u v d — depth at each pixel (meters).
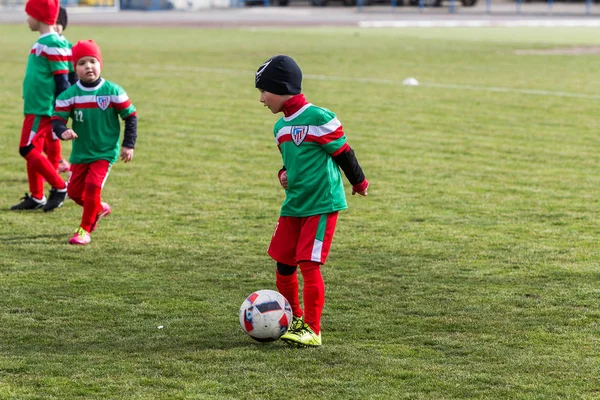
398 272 9.16
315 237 7.03
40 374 6.46
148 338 7.24
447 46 41.84
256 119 19.91
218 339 7.23
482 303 8.14
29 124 11.75
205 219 11.41
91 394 6.09
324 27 57.28
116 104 10.24
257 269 9.27
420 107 22.05
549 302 8.17
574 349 6.96
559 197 12.76
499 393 6.10
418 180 13.89
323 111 6.98
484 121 19.94
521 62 34.09
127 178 13.87
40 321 7.64
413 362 6.68
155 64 31.48
